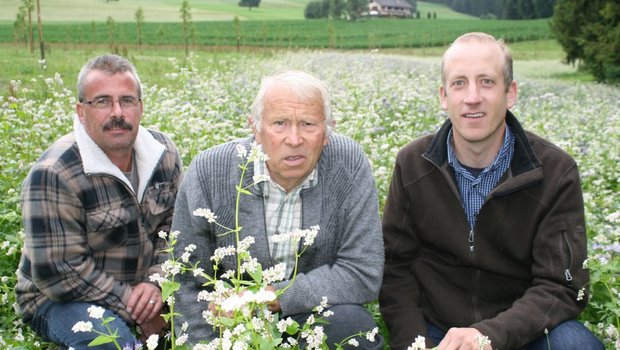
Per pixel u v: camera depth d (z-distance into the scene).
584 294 3.34
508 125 3.48
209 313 2.77
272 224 3.39
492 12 92.62
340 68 17.14
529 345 3.41
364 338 3.35
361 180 3.46
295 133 3.11
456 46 3.45
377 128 7.25
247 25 66.06
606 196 6.25
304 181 3.35
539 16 78.25
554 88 18.78
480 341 2.86
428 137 3.66
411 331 3.51
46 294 3.61
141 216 3.85
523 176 3.34
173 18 64.69
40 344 3.75
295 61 20.84
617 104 14.59
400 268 3.76
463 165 3.51
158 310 3.75
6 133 6.80
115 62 3.69
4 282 4.34
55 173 3.57
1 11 50.91
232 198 3.37
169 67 18.94
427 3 106.00
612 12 26.80
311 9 80.75
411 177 3.63
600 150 7.62
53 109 8.36
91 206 3.67
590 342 3.20
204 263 3.51
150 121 7.57
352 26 69.06
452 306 3.61
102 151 3.70
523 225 3.41
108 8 62.97
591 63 27.72
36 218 3.54
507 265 3.51
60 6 59.31
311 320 2.84
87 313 3.57
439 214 3.56
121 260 3.81
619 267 3.55
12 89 9.98
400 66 20.72
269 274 2.63
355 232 3.41
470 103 3.32
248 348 2.50
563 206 3.32
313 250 3.40
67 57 23.45
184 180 3.51
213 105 9.28
